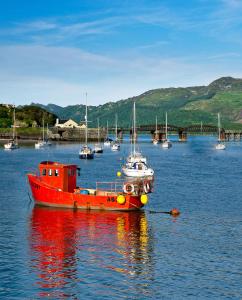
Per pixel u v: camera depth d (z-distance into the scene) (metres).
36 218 47.34
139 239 39.97
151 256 35.22
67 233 41.56
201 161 142.00
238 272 31.98
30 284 29.48
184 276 31.14
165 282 30.09
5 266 32.53
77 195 51.59
